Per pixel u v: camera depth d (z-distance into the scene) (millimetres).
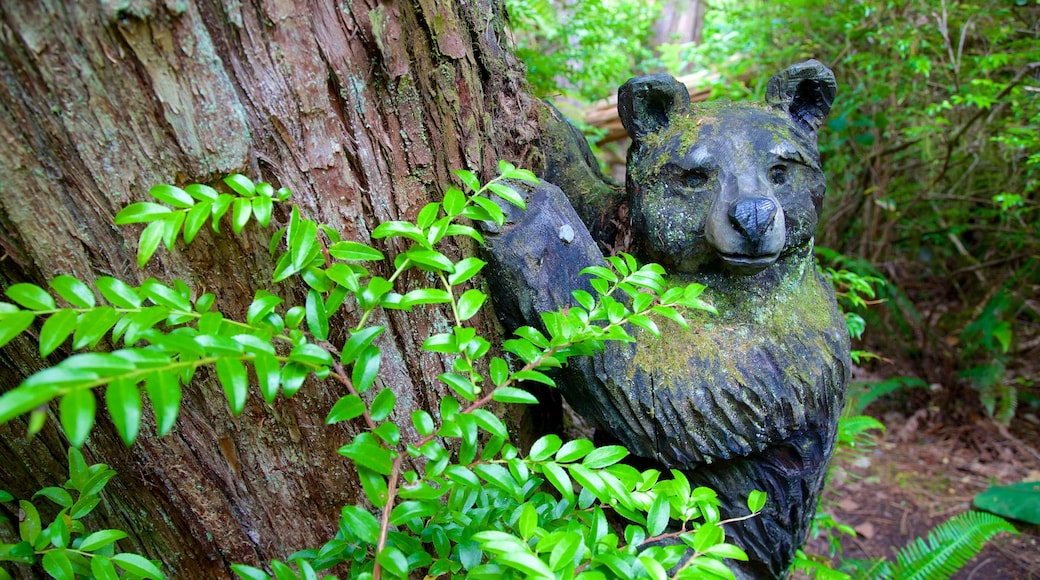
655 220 1017
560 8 2527
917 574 1840
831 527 2104
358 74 860
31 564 927
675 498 800
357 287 752
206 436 945
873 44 2379
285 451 976
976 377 2646
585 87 2553
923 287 3211
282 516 1022
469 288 1022
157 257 826
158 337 565
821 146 2691
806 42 2529
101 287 653
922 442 2676
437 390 1020
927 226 2912
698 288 880
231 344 601
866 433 2580
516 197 871
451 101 983
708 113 1021
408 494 688
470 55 1041
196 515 994
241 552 1035
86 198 772
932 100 2430
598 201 1261
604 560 680
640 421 1014
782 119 1022
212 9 742
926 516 2314
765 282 1050
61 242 786
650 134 1052
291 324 733
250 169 814
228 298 877
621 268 902
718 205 937
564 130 1315
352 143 877
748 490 1103
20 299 619
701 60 2967
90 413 468
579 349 833
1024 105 2053
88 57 700
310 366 683
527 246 988
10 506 995
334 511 1034
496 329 1075
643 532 756
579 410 1096
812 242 1126
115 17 687
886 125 2465
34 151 731
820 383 1038
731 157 959
